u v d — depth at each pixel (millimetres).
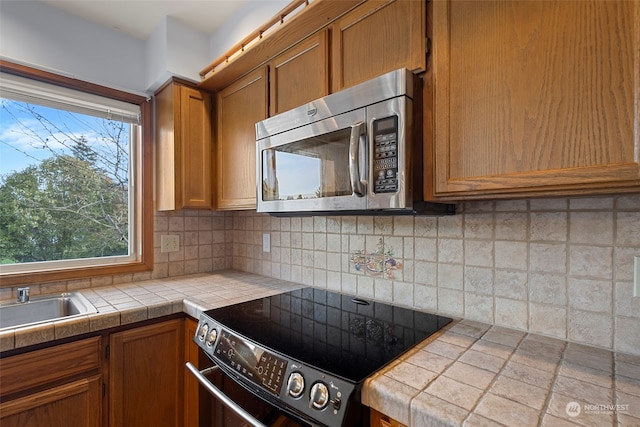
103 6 1580
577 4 653
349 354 841
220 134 1787
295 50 1318
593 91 633
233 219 2217
